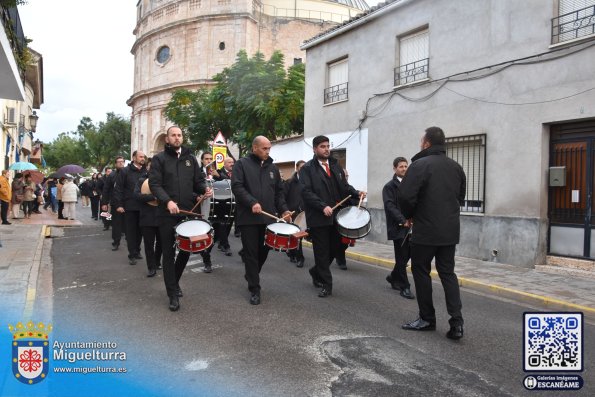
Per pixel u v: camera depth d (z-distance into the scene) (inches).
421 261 196.2
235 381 146.9
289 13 1653.5
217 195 313.7
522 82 368.8
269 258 383.2
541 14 356.8
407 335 193.9
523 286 294.4
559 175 346.9
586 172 336.8
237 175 235.8
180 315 214.1
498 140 386.6
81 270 319.6
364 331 197.2
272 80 788.6
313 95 634.8
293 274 316.2
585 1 331.0
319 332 194.2
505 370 160.4
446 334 193.2
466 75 415.5
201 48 1583.4
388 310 231.3
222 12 1553.9
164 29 1663.4
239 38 1542.8
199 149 1043.9
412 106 474.0
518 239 368.2
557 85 344.5
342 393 140.1
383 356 169.9
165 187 225.6
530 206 362.6
